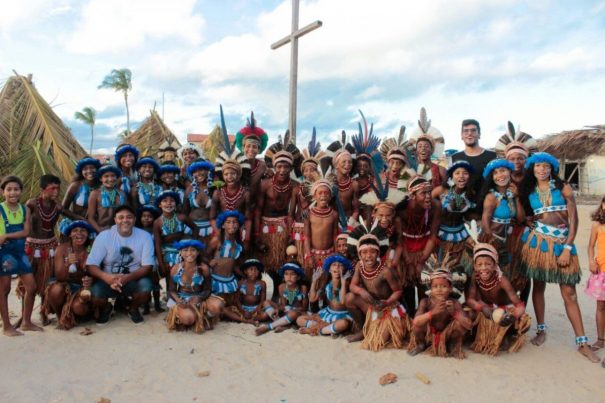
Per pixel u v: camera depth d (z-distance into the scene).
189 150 7.12
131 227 5.47
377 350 4.65
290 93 8.27
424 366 4.26
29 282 5.08
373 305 4.76
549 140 16.92
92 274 5.24
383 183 5.87
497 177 4.80
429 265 4.52
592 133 15.79
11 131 9.08
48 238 5.43
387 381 3.91
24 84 9.52
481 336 4.57
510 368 4.23
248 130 6.54
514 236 5.05
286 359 4.42
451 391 3.77
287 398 3.63
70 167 9.11
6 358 4.36
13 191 4.94
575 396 3.72
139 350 4.60
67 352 4.52
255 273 5.84
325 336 5.12
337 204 5.61
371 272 4.82
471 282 4.70
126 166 6.18
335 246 5.64
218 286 5.59
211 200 6.05
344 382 3.93
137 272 5.34
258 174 6.22
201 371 4.09
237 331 5.27
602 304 4.72
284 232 6.10
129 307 5.77
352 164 5.91
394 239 5.10
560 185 4.80
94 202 5.81
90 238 5.52
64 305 5.18
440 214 5.13
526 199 4.95
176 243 5.34
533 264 4.80
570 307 4.71
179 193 6.43
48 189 5.30
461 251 5.17
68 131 9.91
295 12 8.16
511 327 4.64
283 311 5.62
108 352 4.54
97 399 3.58
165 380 3.92
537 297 5.00
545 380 4.00
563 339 5.07
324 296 5.61
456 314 4.39
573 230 4.68
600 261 4.73
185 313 5.11
